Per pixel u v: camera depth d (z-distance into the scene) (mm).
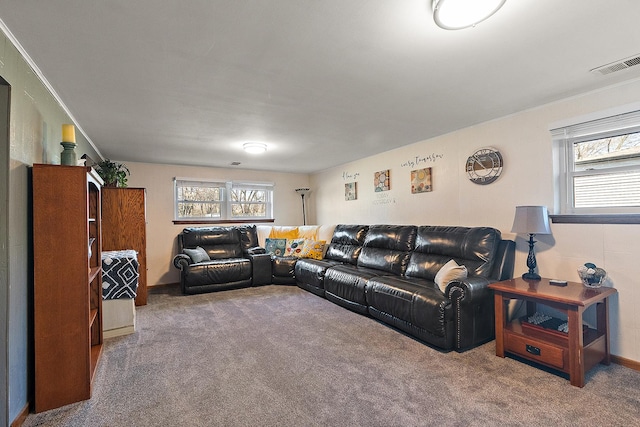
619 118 2311
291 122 3125
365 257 4176
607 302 2250
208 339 2758
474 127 3332
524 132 2895
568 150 2676
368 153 4699
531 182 2848
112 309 2859
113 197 3854
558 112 2660
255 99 2506
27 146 1812
